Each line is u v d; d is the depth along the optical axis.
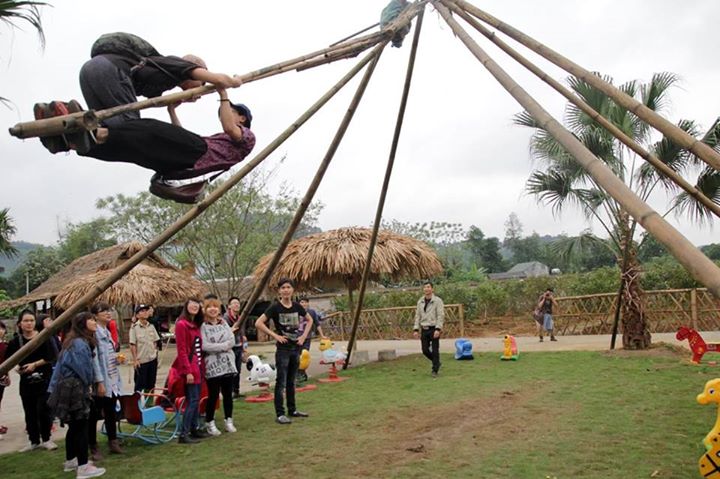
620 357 11.62
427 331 10.93
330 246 12.84
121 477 5.55
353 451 6.00
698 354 7.38
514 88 4.57
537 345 15.58
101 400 6.42
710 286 2.62
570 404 7.64
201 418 7.44
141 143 3.26
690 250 2.81
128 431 7.57
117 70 3.27
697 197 5.05
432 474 5.12
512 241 63.62
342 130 5.70
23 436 8.08
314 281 13.62
